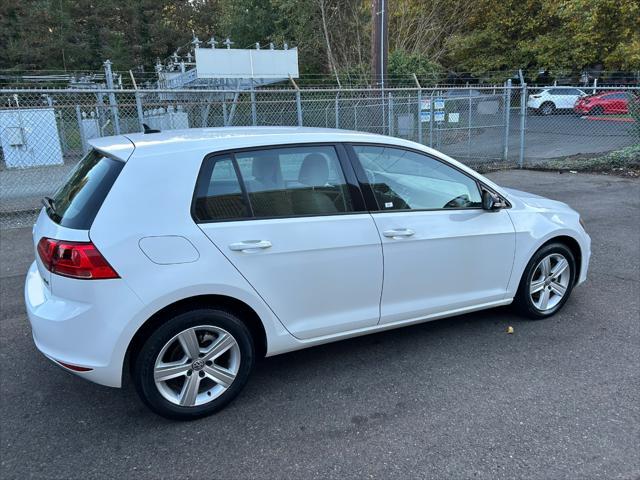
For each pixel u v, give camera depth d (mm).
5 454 2678
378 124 14297
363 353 3711
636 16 22062
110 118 12820
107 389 3322
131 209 2684
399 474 2480
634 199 8727
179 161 2844
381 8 13969
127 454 2668
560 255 4141
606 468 2488
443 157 3641
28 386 3355
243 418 2965
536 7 26984
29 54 38344
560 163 12391
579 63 25453
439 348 3748
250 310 3033
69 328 2627
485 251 3730
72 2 44312
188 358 2865
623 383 3225
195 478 2490
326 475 2486
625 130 14539
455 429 2814
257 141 3064
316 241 3086
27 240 6988
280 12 25391
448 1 24562
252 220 2949
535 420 2873
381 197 3361
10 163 12859
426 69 21156
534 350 3678
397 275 3404
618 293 4695
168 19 48125
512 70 28062
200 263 2766
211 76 14586
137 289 2635
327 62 23969
